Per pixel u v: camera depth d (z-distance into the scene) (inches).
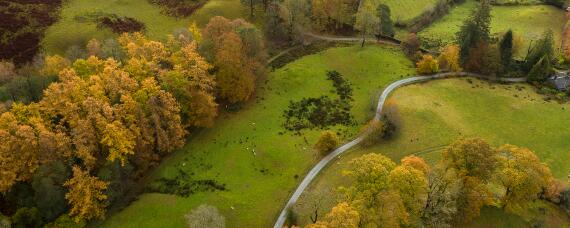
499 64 5073.8
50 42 5049.2
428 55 5073.8
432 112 4370.1
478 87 4899.1
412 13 6407.5
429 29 6338.6
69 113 3314.5
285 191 3508.9
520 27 6427.2
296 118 4330.7
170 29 5531.5
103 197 3248.0
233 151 3909.9
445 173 3021.7
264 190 3523.6
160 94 3558.1
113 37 5216.5
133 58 3779.5
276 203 3403.1
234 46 4254.4
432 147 3951.8
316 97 4630.9
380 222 2596.0
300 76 4886.8
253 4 5753.0
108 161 3334.2
